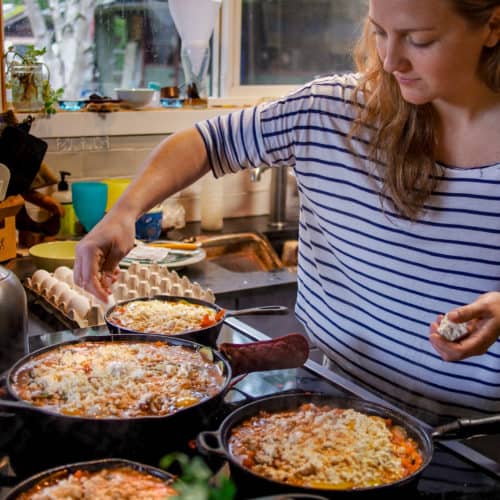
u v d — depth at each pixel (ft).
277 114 4.83
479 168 4.18
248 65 10.20
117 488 2.89
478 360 4.34
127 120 8.75
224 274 7.72
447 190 4.26
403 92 3.84
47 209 8.05
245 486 2.97
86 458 3.31
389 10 3.53
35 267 7.29
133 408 3.44
